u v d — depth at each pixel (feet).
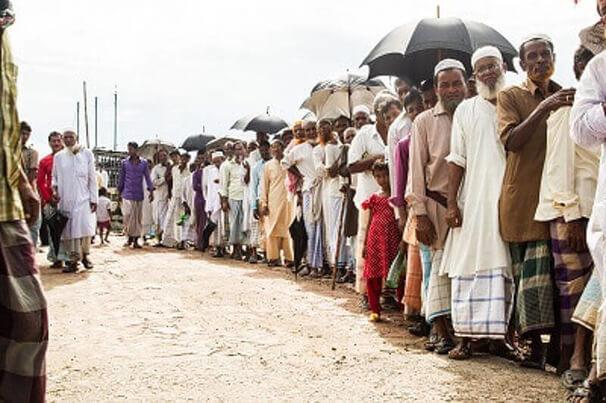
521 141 14.67
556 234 14.29
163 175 52.49
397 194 18.95
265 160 39.04
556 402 12.57
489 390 13.32
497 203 15.44
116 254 43.83
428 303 16.85
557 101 13.94
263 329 19.44
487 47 16.24
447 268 16.29
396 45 23.00
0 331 9.75
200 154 49.11
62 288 27.94
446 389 13.39
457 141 16.21
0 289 9.65
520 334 15.05
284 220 36.01
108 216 54.19
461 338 16.78
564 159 14.16
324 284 29.22
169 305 23.53
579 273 14.06
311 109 41.60
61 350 16.97
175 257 42.19
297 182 31.68
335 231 29.63
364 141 24.25
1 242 9.57
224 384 13.80
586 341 13.46
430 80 19.79
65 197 33.06
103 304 23.90
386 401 12.68
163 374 14.52
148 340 17.98
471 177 15.88
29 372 9.77
